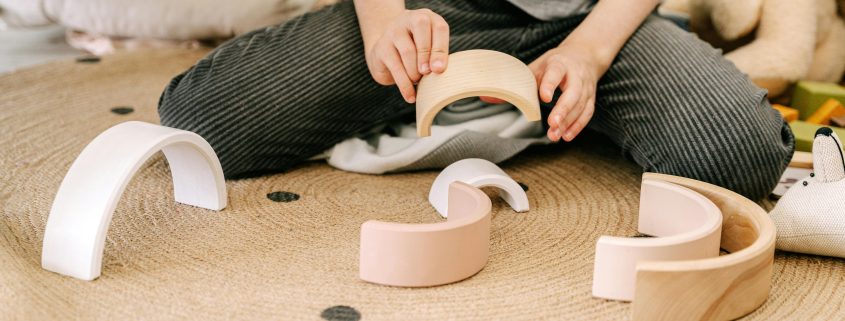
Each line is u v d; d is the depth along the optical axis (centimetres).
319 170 111
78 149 114
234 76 102
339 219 94
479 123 113
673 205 88
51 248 77
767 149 93
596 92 107
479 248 80
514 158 118
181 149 90
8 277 73
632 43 104
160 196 98
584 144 125
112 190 76
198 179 93
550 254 86
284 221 93
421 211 98
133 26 177
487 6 113
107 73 156
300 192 102
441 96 81
